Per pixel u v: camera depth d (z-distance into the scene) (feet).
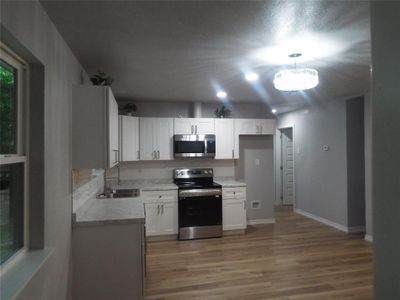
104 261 8.41
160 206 15.25
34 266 5.17
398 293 2.51
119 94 14.87
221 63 9.65
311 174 19.75
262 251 13.60
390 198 2.56
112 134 9.29
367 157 15.38
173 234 15.43
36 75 5.87
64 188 7.48
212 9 6.04
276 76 8.94
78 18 6.32
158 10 6.04
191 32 7.18
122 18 6.38
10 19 4.41
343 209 16.80
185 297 9.45
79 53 8.52
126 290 8.48
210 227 15.65
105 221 8.36
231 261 12.41
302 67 10.26
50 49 6.37
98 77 9.27
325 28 6.98
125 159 15.02
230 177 18.04
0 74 5.06
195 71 10.60
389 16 2.54
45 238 5.97
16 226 5.66
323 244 14.55
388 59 2.55
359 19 6.49
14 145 5.57
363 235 15.93
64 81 7.54
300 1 5.76
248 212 18.25
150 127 16.17
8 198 5.45
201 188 15.53
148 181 16.96
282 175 24.12
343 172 16.76
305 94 15.46
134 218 8.54
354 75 11.51
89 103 8.42
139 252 8.52
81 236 8.33
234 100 17.02
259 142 18.39
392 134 2.52
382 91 2.62
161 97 15.74
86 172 10.37
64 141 7.50
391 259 2.57
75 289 8.29
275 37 7.49
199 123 16.76
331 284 10.28
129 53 8.59
